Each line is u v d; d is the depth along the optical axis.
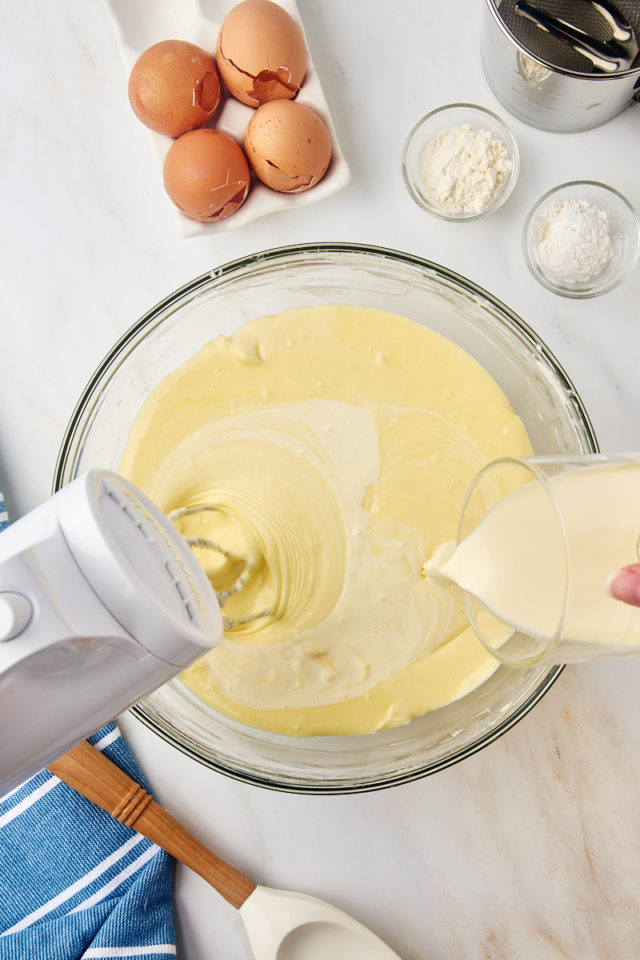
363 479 0.63
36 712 0.46
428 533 0.62
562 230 0.64
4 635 0.44
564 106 0.63
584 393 0.66
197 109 0.62
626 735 0.65
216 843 0.66
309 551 0.62
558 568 0.51
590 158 0.66
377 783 0.61
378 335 0.63
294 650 0.63
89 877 0.65
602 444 0.66
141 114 0.62
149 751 0.66
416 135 0.66
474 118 0.66
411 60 0.67
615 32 0.60
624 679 0.66
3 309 0.67
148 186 0.67
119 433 0.67
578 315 0.66
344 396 0.63
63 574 0.45
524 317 0.66
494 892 0.66
